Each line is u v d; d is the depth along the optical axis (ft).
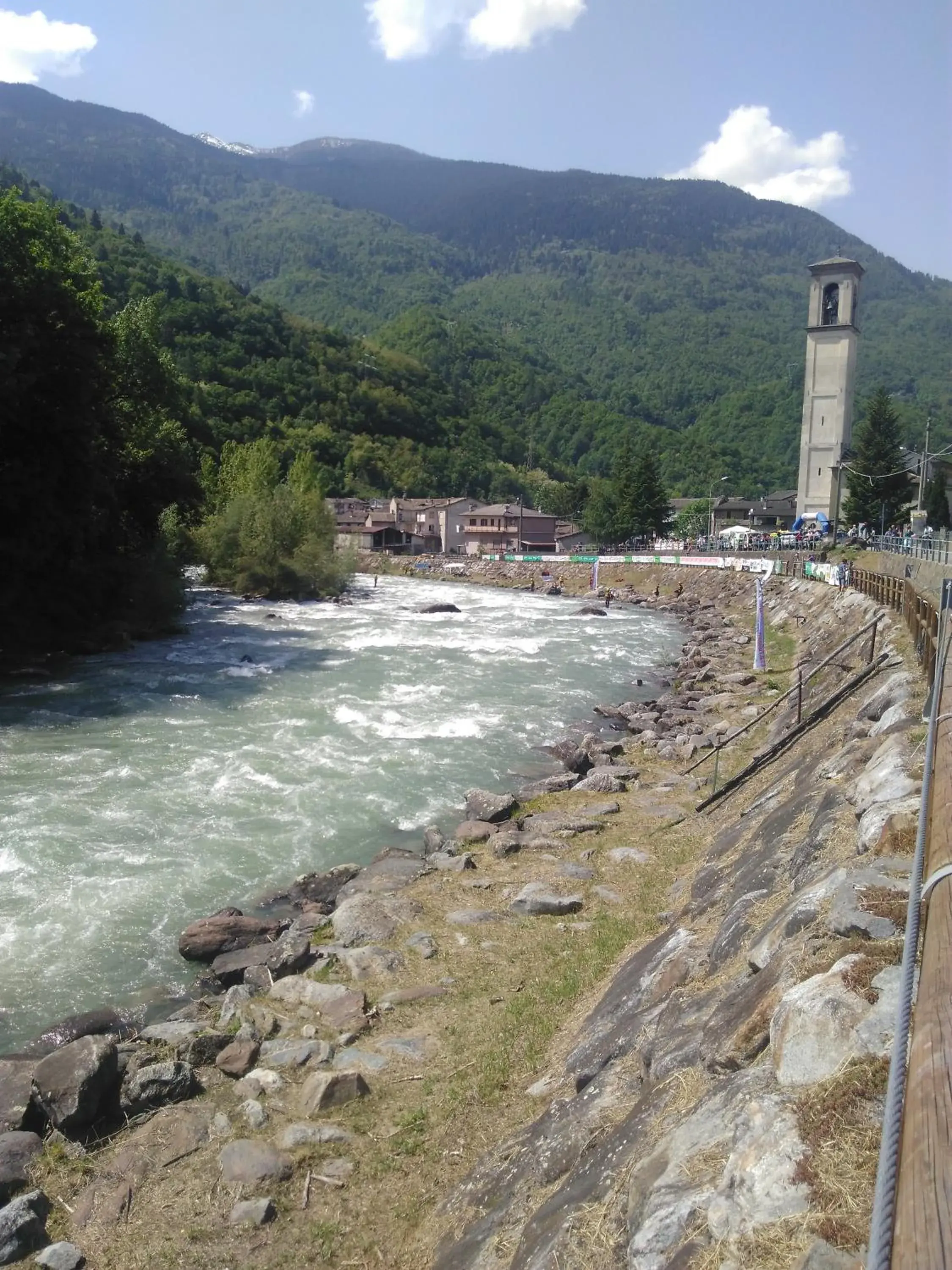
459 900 45.11
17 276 105.29
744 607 205.98
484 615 199.82
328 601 220.02
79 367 111.45
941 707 26.86
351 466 565.53
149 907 44.29
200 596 207.51
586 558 305.53
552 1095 26.35
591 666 127.75
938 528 214.90
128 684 99.66
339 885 47.78
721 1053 18.90
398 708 92.32
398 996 35.04
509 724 87.61
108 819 55.88
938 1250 6.86
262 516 221.87
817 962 19.01
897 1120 9.16
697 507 423.23
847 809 32.22
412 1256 21.61
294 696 95.81
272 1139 26.53
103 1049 28.48
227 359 607.37
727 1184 13.71
